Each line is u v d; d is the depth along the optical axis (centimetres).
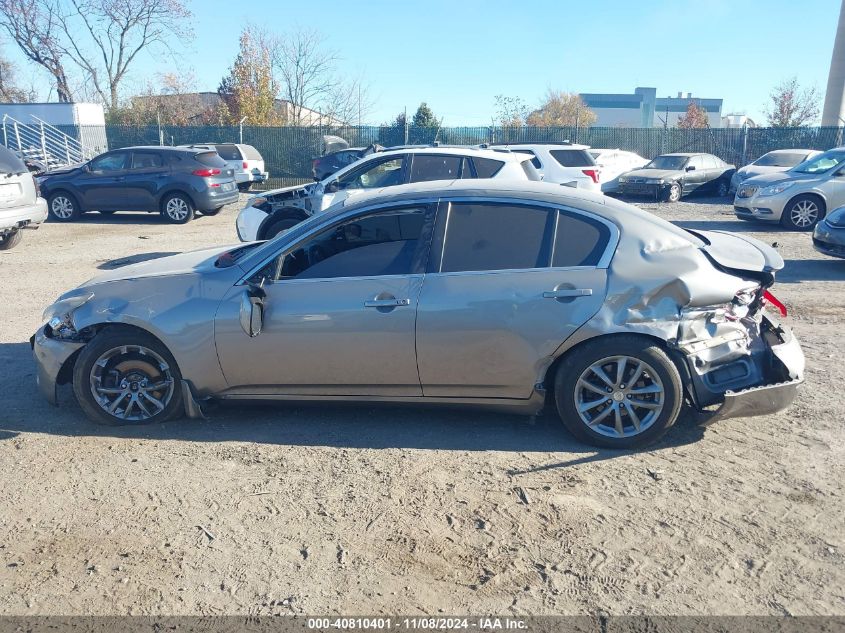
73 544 367
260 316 468
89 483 427
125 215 1862
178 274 503
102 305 490
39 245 1342
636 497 403
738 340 459
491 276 458
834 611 308
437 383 468
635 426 454
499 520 383
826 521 375
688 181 2238
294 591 329
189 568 347
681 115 6284
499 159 1073
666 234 464
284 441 482
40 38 4219
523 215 470
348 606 319
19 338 727
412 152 1088
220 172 1752
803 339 701
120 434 495
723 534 366
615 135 2956
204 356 480
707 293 442
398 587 331
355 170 1098
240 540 369
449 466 443
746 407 447
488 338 453
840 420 499
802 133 2730
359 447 471
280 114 4209
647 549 355
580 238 461
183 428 503
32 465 450
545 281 452
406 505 399
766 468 433
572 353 453
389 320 459
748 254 479
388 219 480
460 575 339
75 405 547
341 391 481
